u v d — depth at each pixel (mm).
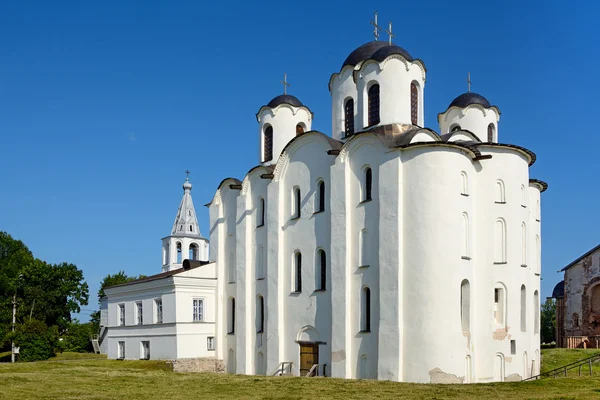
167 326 52062
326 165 42938
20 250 102812
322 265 42844
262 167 48969
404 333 36281
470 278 38219
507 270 39688
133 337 56438
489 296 39062
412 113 43594
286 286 44969
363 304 38938
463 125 49469
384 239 37719
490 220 39875
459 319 36531
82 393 30078
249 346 48031
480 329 38594
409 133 38719
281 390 30578
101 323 83688
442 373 35312
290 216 45438
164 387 32344
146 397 28688
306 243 43750
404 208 37375
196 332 51844
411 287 36406
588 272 64000
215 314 52906
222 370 51531
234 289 51469
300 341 43219
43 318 85000
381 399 27156
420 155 37344
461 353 36312
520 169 41500
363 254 39375
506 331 39062
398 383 32688
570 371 43625
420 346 35656
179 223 86812
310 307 42719
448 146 37562
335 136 47594
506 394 27812
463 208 38219
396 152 37812
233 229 52656
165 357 51969
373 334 37875
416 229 36781
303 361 43031
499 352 38781
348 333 39219
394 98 42000
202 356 51812
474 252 39219
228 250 52906
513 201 40625
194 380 35500
